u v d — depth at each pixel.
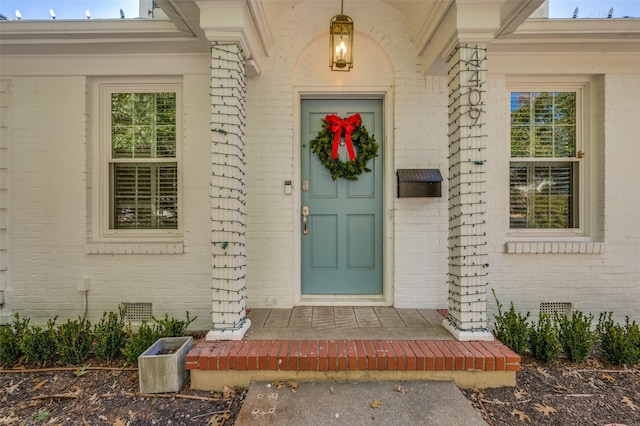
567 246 3.41
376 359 2.36
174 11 2.71
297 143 3.54
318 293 3.69
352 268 3.67
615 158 3.43
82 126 3.48
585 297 3.44
